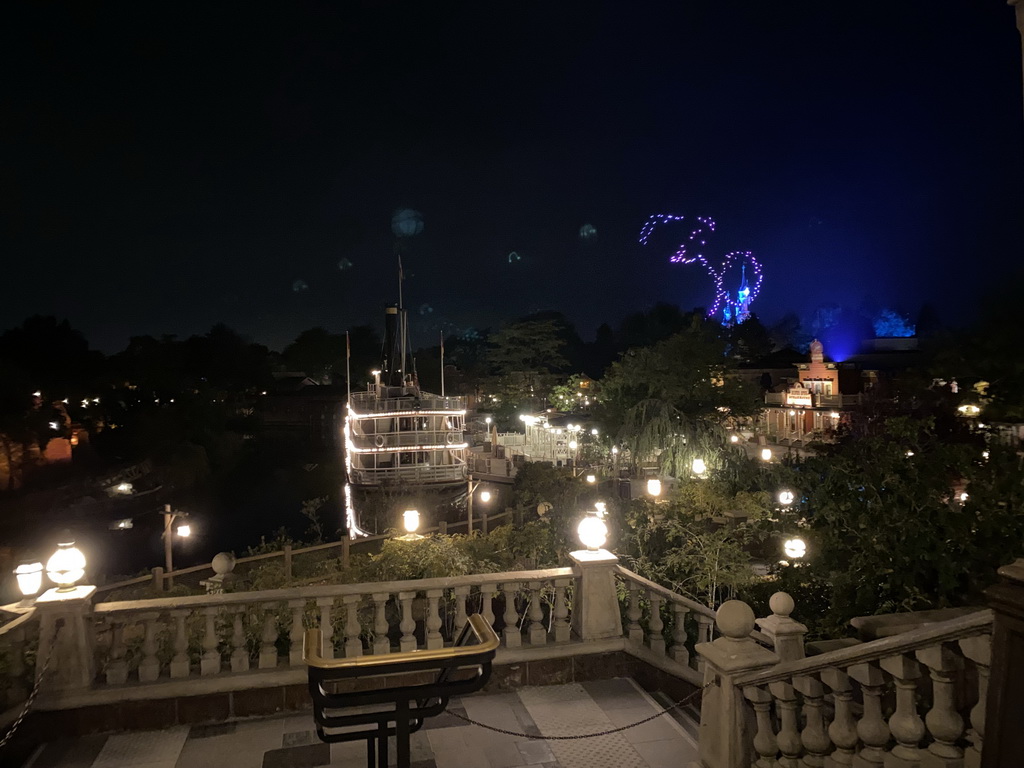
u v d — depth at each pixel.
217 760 6.23
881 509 8.73
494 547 13.19
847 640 6.01
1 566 35.34
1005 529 7.91
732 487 24.69
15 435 47.38
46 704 6.61
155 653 7.07
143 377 68.50
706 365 38.91
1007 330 15.87
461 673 7.47
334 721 4.00
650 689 7.84
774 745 4.91
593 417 40.78
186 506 50.12
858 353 60.78
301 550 18.06
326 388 92.25
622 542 15.98
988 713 3.06
